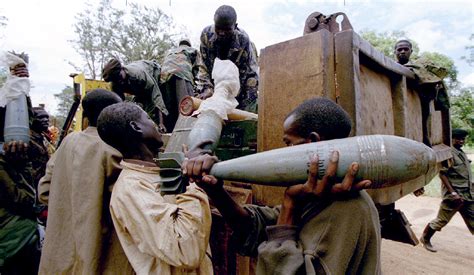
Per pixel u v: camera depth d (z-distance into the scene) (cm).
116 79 368
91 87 468
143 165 164
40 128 415
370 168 94
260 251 111
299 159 100
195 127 158
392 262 493
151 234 137
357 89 159
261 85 188
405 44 350
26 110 296
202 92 336
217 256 216
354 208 106
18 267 307
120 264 169
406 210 890
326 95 159
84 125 368
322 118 116
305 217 114
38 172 398
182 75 397
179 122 236
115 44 2227
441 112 300
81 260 162
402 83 215
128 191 147
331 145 99
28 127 294
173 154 117
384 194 189
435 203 960
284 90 175
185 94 395
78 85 476
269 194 186
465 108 2583
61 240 175
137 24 2211
